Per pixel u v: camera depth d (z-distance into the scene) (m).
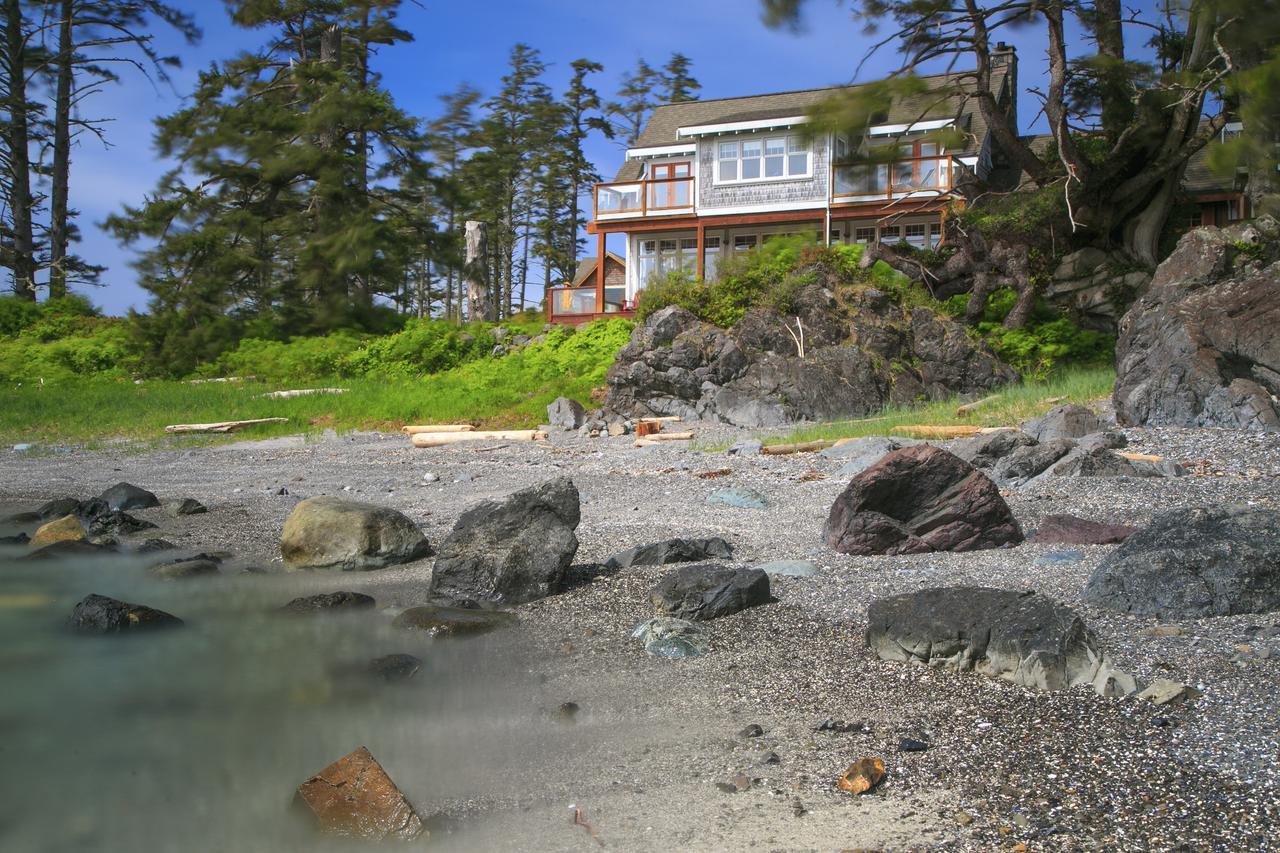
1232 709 4.08
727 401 18.89
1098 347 22.75
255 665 5.30
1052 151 24.31
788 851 3.14
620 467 13.95
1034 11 22.22
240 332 30.61
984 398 18.67
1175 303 14.51
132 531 9.71
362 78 39.66
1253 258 15.45
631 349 20.33
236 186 32.75
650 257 35.81
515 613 6.36
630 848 3.19
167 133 31.44
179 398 22.89
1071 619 4.66
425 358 26.23
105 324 34.31
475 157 57.84
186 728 4.36
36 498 12.34
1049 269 23.86
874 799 3.50
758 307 20.62
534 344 25.70
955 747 3.92
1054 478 10.17
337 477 13.83
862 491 7.74
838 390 18.81
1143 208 24.75
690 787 3.66
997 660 4.70
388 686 4.93
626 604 6.48
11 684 4.98
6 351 30.16
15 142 38.88
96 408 21.89
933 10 21.78
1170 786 3.46
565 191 61.19
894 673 4.86
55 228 39.69
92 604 6.11
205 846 3.26
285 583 7.45
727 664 5.16
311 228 32.88
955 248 24.45
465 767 3.89
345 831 3.33
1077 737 3.93
